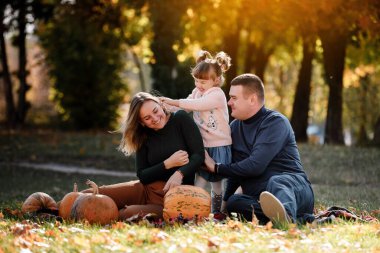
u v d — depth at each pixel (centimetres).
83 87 3198
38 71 3894
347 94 2964
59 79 3209
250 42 2919
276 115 754
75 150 2166
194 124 768
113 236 608
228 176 753
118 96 3316
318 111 4266
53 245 586
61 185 1402
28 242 588
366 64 2872
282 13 1900
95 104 3212
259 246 555
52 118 3606
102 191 779
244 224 666
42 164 1912
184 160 742
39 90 3875
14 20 2836
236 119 795
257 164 734
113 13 2595
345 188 1288
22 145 2289
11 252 555
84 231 641
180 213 705
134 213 737
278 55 3606
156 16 2167
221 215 743
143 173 762
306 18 1880
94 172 1736
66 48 3142
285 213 659
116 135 2672
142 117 748
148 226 671
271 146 737
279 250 546
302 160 1738
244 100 754
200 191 719
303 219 714
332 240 596
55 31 3105
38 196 809
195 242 575
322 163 1688
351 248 569
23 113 2970
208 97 773
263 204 664
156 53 2597
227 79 2622
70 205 756
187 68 2898
